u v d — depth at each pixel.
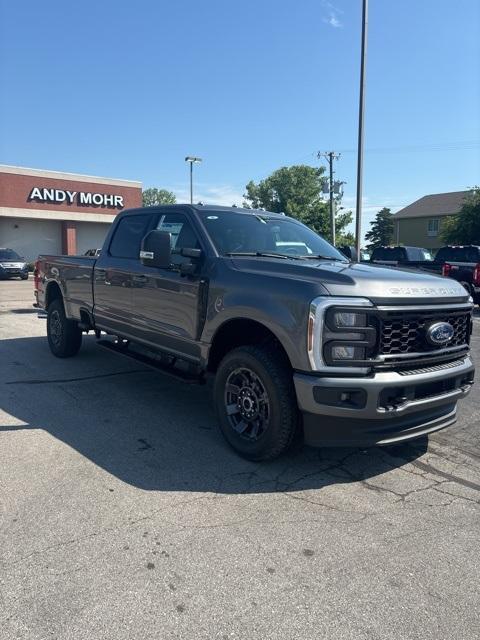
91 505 3.45
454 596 2.67
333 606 2.57
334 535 3.19
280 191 74.25
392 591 2.69
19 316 12.30
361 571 2.85
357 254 5.79
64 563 2.83
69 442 4.51
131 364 7.37
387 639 2.37
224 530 3.20
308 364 3.62
